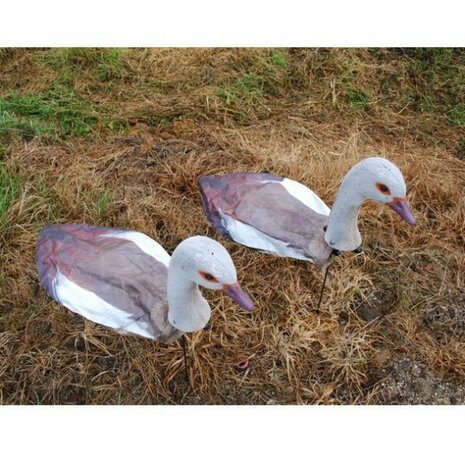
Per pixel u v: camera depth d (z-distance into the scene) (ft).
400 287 7.36
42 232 6.53
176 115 9.05
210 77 9.55
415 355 6.91
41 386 6.65
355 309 7.22
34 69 9.52
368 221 7.86
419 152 8.83
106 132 8.80
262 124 9.00
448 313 7.22
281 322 7.07
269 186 6.92
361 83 9.62
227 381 6.74
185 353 6.49
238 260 7.45
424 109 9.46
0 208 7.54
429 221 8.02
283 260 7.45
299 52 9.90
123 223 7.68
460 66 9.88
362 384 6.74
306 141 8.75
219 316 7.05
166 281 6.04
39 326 6.97
